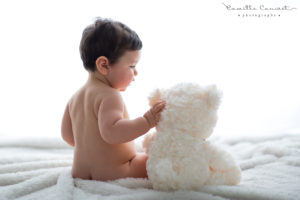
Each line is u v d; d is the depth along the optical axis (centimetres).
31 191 116
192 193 100
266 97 315
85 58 127
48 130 246
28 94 308
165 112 109
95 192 110
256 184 113
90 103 120
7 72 307
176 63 315
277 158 150
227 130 240
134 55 126
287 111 283
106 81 125
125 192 106
